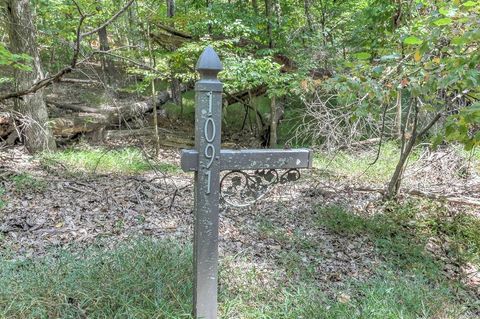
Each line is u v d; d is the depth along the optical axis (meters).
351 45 7.54
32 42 6.78
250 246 3.91
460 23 2.60
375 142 7.22
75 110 9.07
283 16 8.70
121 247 3.35
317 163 6.80
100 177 5.95
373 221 4.61
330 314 2.72
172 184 5.94
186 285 2.83
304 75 6.45
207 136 2.26
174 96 11.12
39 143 7.02
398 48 4.14
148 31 7.78
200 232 2.34
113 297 2.57
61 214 4.45
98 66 11.31
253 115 10.07
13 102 7.37
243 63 6.92
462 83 2.76
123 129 9.05
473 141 2.57
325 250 3.93
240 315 2.67
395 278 3.34
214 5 8.09
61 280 2.75
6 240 3.72
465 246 4.21
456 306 3.00
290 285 3.13
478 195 5.59
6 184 5.20
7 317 2.35
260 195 2.51
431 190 5.75
